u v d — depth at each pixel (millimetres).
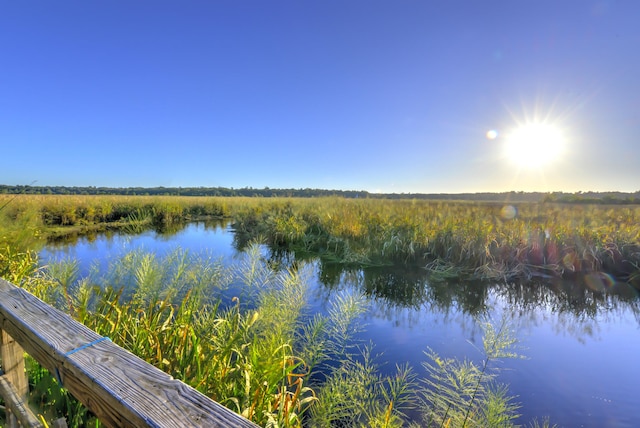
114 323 2096
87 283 2545
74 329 1060
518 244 6410
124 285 2512
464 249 6609
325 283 5773
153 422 653
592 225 7277
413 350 3338
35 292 2742
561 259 6078
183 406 701
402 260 7141
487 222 7711
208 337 2080
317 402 2025
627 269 5879
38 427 1135
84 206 13945
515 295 5363
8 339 1271
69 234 10219
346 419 2066
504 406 2139
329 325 2861
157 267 2422
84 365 848
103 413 771
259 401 1647
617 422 2354
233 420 655
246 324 2100
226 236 10977
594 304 4953
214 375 1828
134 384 772
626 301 5070
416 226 7762
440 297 5246
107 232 10680
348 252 7469
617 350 3445
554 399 2607
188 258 2801
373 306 4734
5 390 1247
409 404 2336
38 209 11234
